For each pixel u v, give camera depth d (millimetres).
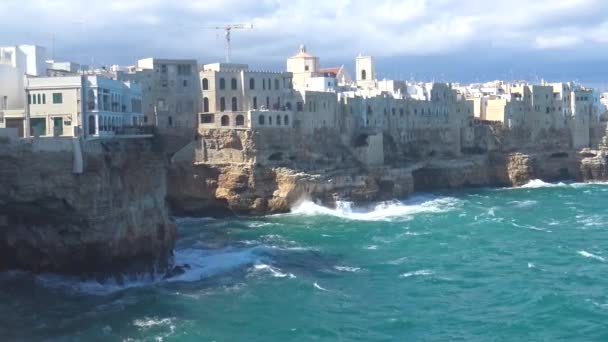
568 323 62156
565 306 66375
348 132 145000
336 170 131375
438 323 62500
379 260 85688
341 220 114375
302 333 59406
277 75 133125
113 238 72000
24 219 69688
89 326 59000
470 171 165500
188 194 121812
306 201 123188
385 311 65625
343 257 87375
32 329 57938
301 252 90188
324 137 138625
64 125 75500
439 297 70062
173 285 73375
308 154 132750
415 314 64875
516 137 177500
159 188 82375
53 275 71688
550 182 174875
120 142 77000
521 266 82000
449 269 80938
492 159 171125
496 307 66875
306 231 105000
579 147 180625
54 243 70125
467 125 173625
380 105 152875
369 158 141375
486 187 166500
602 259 85125
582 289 72125
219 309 65062
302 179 122250
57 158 67000
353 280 76250
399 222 112250
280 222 113062
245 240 98250
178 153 121688
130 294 69000
